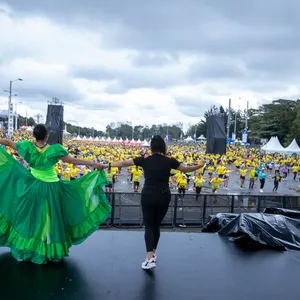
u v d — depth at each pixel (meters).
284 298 3.17
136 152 46.12
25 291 3.06
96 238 4.54
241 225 4.68
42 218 3.50
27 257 3.58
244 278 3.56
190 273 3.61
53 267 3.55
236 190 25.09
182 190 18.86
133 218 11.96
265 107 89.06
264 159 45.06
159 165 3.48
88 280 3.32
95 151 47.31
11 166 3.59
